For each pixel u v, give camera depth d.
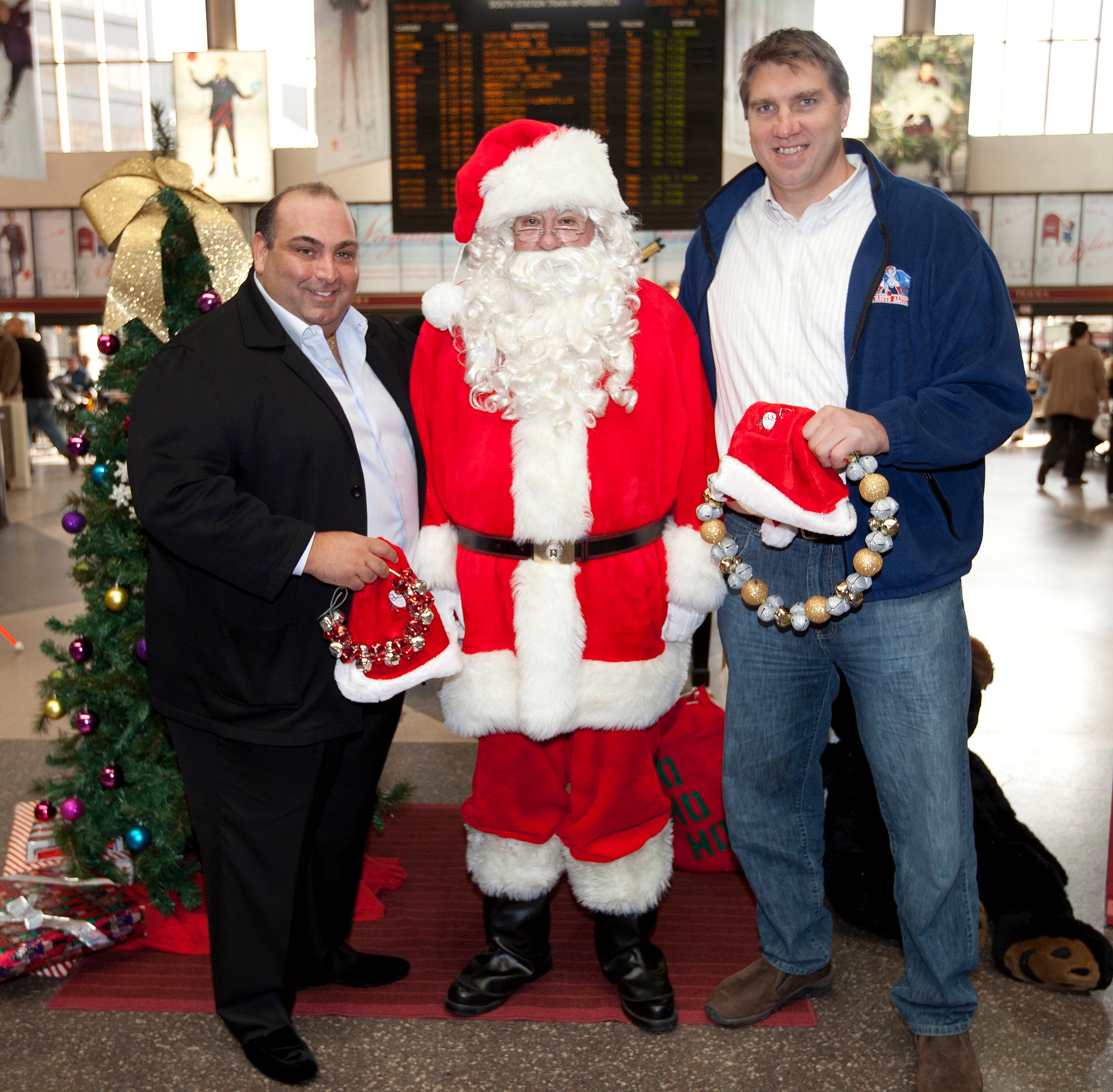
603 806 1.97
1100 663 4.32
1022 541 7.06
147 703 2.29
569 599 1.83
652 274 10.70
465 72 5.92
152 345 2.27
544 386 1.78
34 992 2.11
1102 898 2.39
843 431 1.55
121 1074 1.85
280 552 1.71
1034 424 16.59
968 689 1.78
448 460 1.90
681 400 1.89
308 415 1.84
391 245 12.40
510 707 1.88
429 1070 1.85
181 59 10.06
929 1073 1.77
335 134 7.43
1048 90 12.79
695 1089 1.79
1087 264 12.95
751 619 1.88
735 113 6.62
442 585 1.92
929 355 1.69
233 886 1.85
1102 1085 1.80
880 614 1.72
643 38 5.82
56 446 10.34
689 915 2.42
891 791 1.77
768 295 1.80
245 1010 1.87
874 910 2.25
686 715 2.61
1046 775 3.13
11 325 9.91
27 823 2.66
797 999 2.04
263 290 1.90
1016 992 2.07
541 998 2.06
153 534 1.77
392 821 2.93
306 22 12.40
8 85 7.36
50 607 5.30
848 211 1.75
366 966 2.13
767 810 1.95
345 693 1.79
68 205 13.28
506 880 2.03
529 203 1.77
